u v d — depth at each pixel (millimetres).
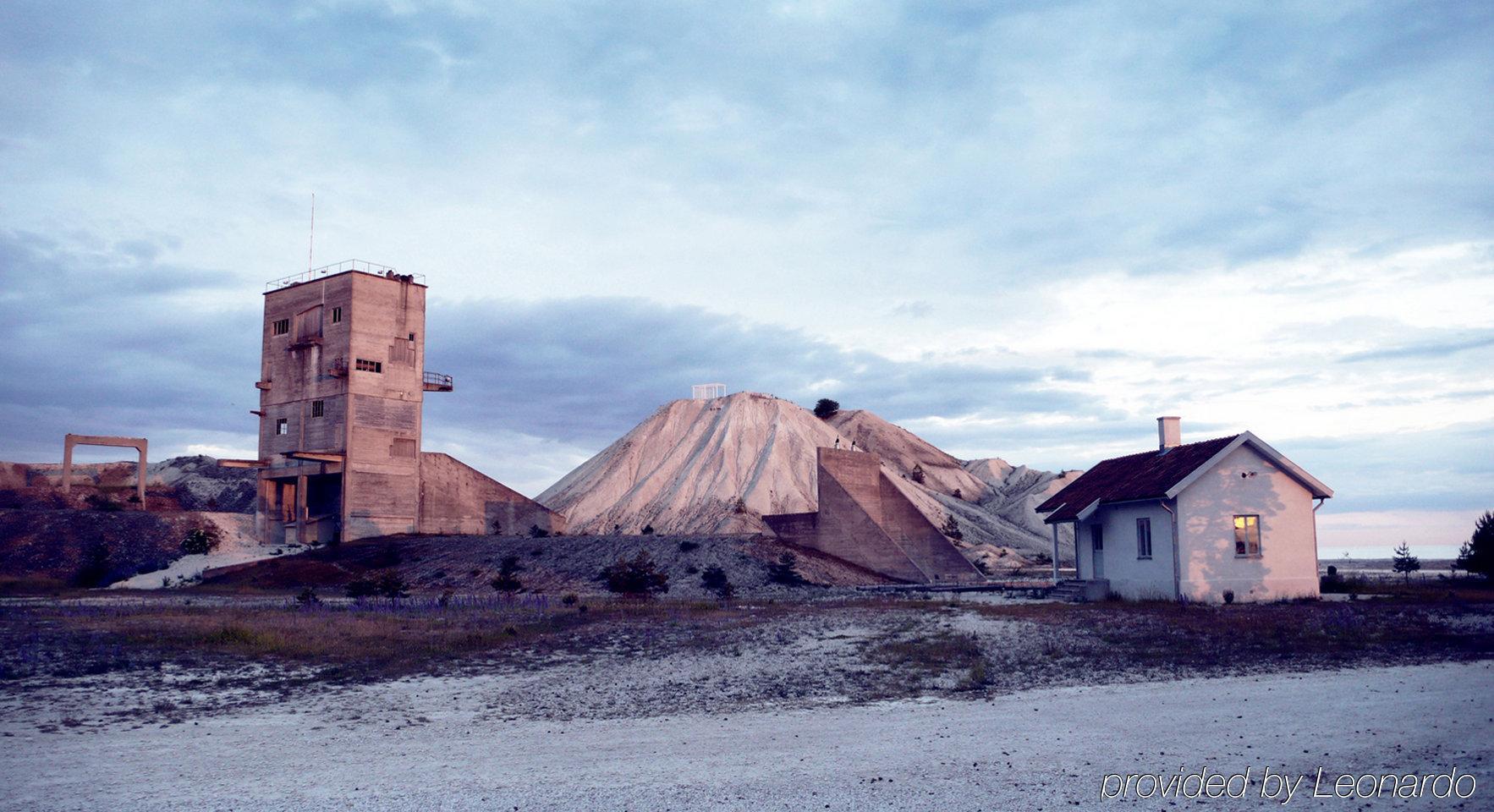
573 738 12875
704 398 148000
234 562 64125
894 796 9883
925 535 53156
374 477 72938
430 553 61188
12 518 68812
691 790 10172
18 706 15438
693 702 15773
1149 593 35375
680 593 46062
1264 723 13188
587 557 55250
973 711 14484
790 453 127500
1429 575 58469
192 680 18203
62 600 44344
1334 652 20375
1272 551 34875
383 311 74750
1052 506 43031
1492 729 12609
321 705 15586
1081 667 18844
